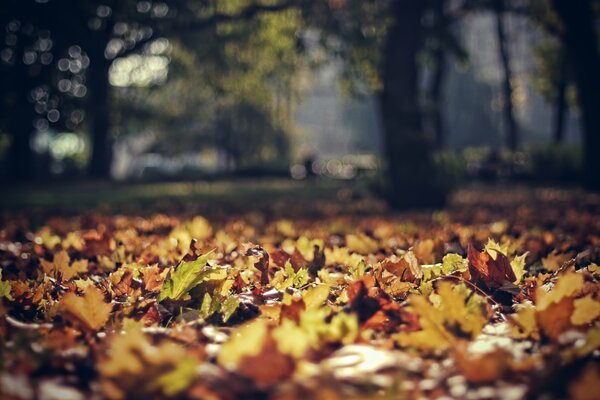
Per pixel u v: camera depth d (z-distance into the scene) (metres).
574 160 31.30
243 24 24.84
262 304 3.30
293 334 1.98
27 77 22.48
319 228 8.30
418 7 15.48
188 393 1.92
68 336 2.46
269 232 7.90
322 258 4.97
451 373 2.11
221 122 55.78
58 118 26.30
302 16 20.84
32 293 3.37
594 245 5.79
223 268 3.71
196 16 22.61
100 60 21.66
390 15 17.19
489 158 33.41
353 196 20.48
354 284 2.89
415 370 2.14
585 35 21.80
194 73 40.28
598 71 22.00
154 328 2.80
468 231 7.03
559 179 31.41
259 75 32.19
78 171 50.78
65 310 2.71
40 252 5.96
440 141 35.03
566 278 2.49
